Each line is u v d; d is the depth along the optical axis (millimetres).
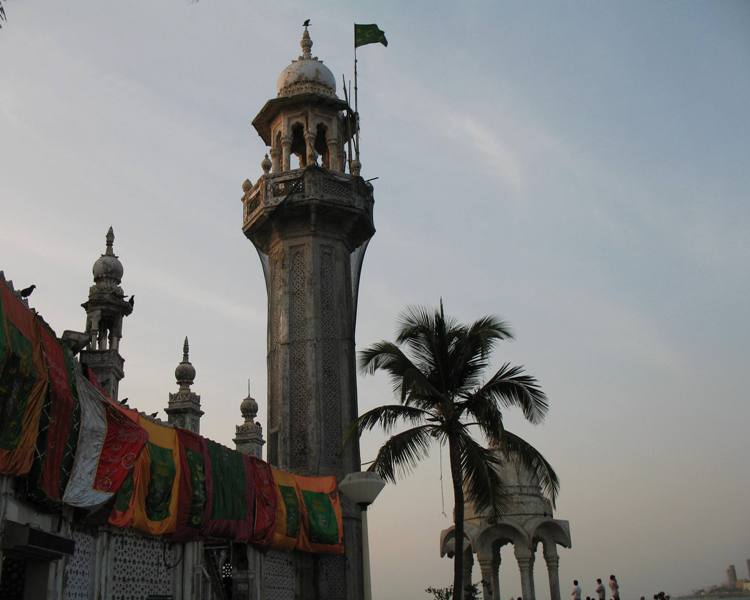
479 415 22688
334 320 31297
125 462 16344
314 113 33562
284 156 33094
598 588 37656
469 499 23453
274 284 32188
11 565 14656
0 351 12195
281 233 32156
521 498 35188
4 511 12930
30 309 13570
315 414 29578
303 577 27344
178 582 20156
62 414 14305
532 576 34344
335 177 32250
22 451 12938
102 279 26188
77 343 16406
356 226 32719
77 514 15992
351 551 28266
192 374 33031
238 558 24016
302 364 30406
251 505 23031
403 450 22625
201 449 20719
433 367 23562
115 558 17781
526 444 22703
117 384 24859
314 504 27016
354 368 31359
